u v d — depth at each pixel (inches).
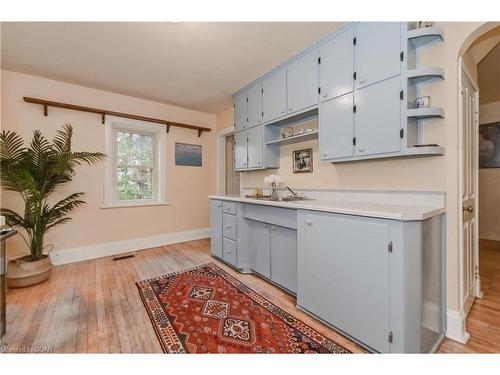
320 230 64.8
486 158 159.5
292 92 98.7
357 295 55.8
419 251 49.4
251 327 64.2
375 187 79.7
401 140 63.4
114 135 136.6
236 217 106.1
